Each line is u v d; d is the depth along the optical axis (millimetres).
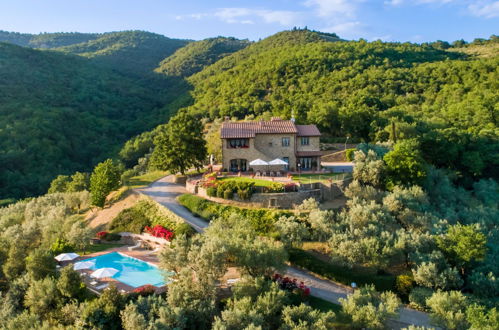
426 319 30219
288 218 40375
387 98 115500
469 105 101938
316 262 37344
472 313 25953
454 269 34281
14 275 36781
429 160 76625
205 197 52188
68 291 29641
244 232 35969
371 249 34844
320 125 87562
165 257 31391
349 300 27844
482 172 78125
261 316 25234
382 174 52469
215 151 82688
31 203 63656
